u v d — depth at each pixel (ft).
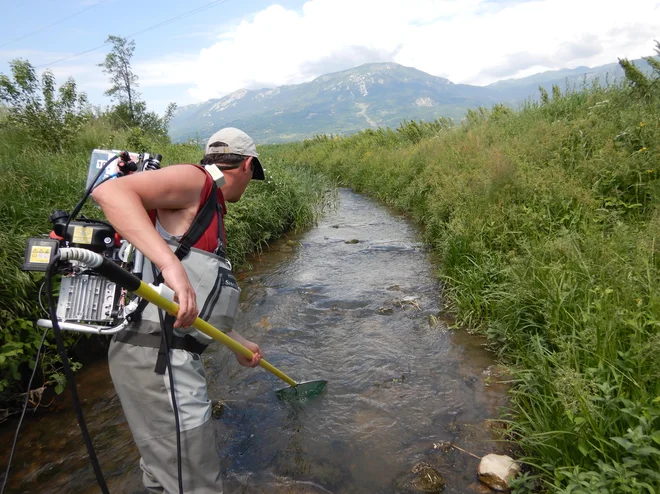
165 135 51.85
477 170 23.43
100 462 8.65
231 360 12.25
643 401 6.78
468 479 7.82
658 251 10.61
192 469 5.62
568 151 20.97
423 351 12.35
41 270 4.77
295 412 9.99
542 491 7.15
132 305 5.44
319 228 28.91
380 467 8.25
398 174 38.68
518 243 15.23
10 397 10.41
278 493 7.79
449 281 16.55
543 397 8.60
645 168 16.99
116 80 56.13
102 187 4.91
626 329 8.62
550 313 10.74
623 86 26.12
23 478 8.32
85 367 12.14
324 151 71.05
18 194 15.46
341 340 13.28
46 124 27.50
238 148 6.29
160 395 5.54
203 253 5.81
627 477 5.76
